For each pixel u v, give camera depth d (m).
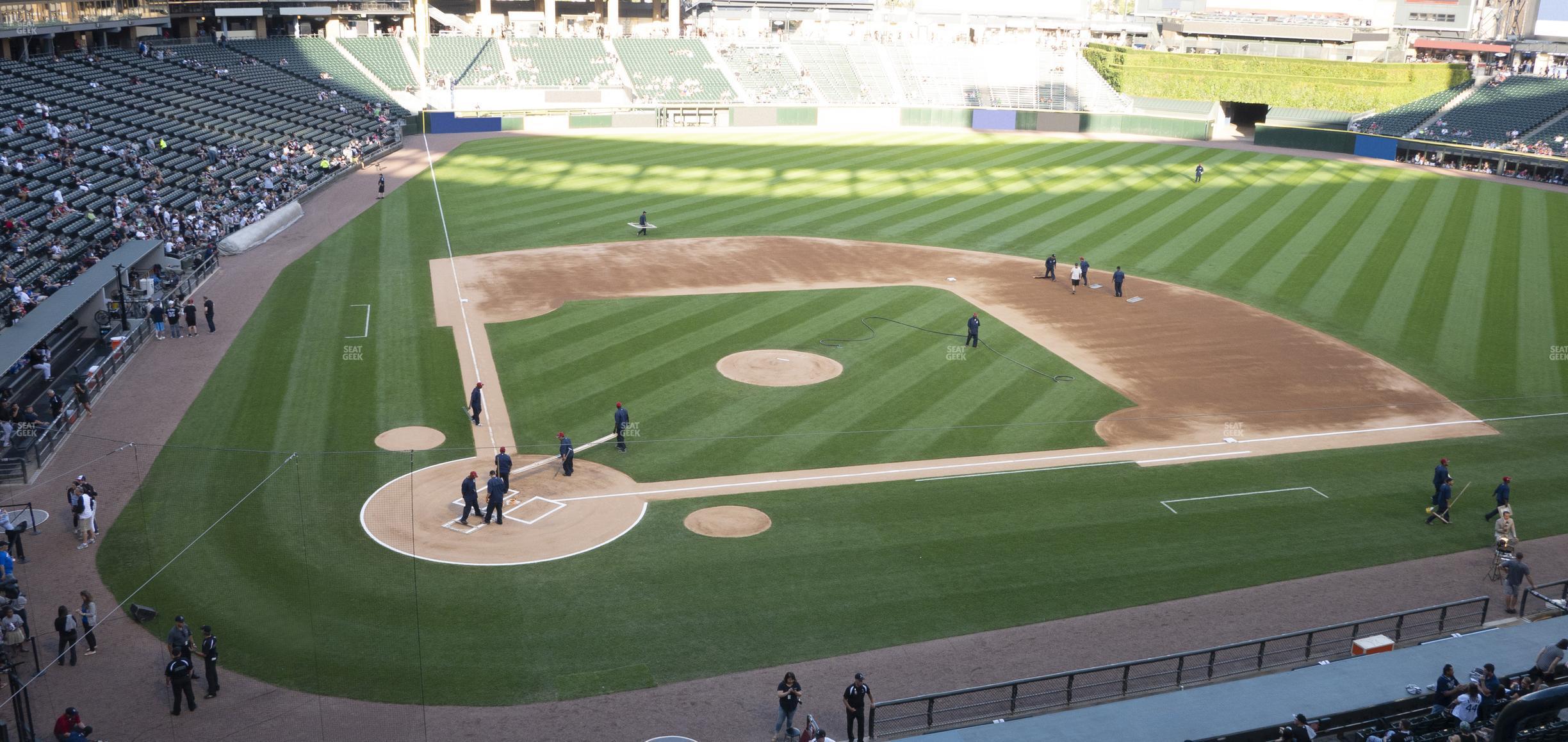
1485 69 99.12
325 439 32.38
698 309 46.22
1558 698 7.12
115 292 42.31
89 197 53.72
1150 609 24.56
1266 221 64.38
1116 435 34.41
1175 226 63.19
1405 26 120.69
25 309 39.00
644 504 29.00
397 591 24.27
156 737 19.19
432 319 44.12
